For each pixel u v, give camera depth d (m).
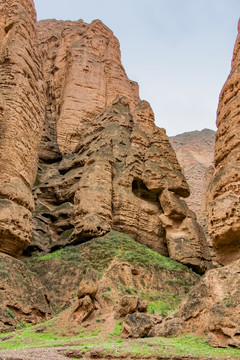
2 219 16.59
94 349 9.48
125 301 13.13
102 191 23.14
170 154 29.16
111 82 39.94
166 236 24.48
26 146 20.84
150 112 32.34
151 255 21.45
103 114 32.53
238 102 15.56
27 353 9.19
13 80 21.59
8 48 22.91
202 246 24.25
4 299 14.01
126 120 31.73
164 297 18.09
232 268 11.59
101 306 14.20
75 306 13.48
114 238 21.17
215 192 14.55
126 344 10.22
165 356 8.74
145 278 18.88
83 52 40.31
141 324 11.54
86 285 13.91
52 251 23.72
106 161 24.92
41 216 26.16
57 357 8.75
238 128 15.01
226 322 9.98
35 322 14.30
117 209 23.80
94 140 30.16
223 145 15.62
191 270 21.92
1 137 19.41
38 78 25.98
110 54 42.47
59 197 27.83
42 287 16.36
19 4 26.98
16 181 18.44
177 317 11.66
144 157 27.94
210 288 11.57
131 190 25.59
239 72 16.23
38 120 23.53
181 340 10.59
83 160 28.39
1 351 9.59
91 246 20.48
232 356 8.52
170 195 25.38
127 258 19.78
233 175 13.90
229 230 13.13
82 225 21.83
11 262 16.05
